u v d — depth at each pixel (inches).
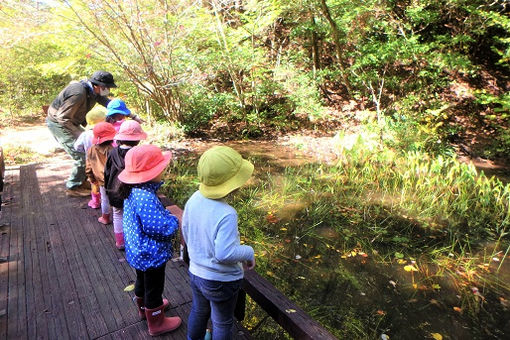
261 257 147.3
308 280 134.6
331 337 76.0
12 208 155.9
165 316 93.2
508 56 307.1
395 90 348.5
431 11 328.2
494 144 294.7
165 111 330.3
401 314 119.3
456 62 301.3
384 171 238.8
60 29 296.4
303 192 210.1
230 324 72.8
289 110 360.5
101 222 143.3
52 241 129.1
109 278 108.7
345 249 155.1
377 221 179.8
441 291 130.8
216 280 66.8
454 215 188.5
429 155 280.2
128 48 294.4
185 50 307.0
